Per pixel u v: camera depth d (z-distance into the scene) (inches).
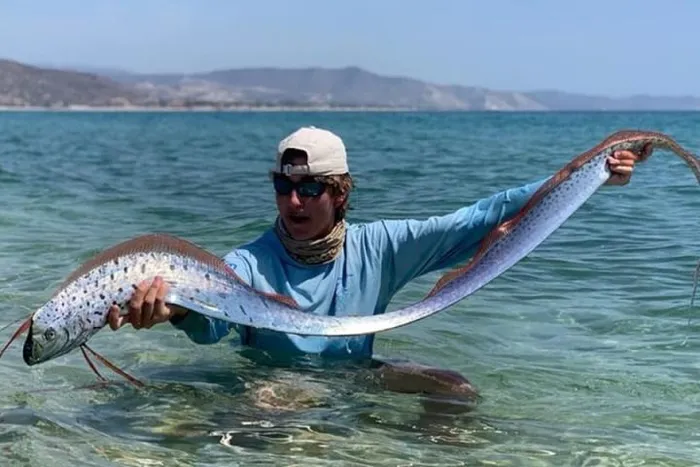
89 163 449.4
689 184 279.0
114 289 75.6
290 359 96.9
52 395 91.8
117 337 114.3
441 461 77.7
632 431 85.4
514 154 497.0
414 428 84.5
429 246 92.6
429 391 92.6
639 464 77.9
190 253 79.5
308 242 90.1
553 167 381.4
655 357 109.5
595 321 126.0
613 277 151.9
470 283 84.2
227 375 97.2
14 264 160.1
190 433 82.2
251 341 97.7
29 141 720.3
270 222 207.2
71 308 73.9
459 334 119.3
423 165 402.0
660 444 82.3
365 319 82.7
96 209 243.1
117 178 352.8
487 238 86.6
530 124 1386.6
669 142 85.7
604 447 81.3
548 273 155.5
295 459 77.5
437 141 701.3
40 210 239.3
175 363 102.3
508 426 85.7
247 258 90.8
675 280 148.9
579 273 155.2
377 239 93.0
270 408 88.7
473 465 77.0
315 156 87.1
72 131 1018.1
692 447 81.7
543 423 87.0
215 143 730.2
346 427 84.1
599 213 221.0
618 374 102.9
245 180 343.9
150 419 85.6
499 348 113.3
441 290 84.4
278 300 82.0
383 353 110.2
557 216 85.1
